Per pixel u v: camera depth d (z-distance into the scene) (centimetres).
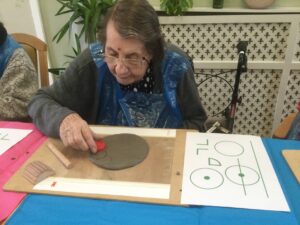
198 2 188
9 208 59
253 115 207
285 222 54
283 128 106
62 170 69
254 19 175
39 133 88
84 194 61
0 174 69
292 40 177
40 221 55
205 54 192
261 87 196
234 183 63
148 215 56
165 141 80
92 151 75
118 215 56
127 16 72
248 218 55
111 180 65
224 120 176
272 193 60
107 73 95
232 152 74
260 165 69
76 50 213
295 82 190
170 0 176
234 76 195
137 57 76
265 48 184
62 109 87
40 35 227
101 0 176
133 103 100
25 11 220
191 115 106
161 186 63
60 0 191
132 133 85
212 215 55
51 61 237
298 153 73
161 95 98
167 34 189
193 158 72
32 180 65
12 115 121
